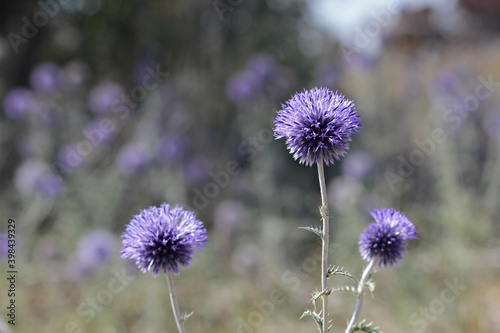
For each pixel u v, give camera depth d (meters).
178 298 1.20
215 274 1.35
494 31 3.44
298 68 2.25
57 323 1.07
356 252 1.30
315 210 1.72
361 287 0.63
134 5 2.28
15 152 1.91
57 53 2.35
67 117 1.58
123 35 2.32
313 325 1.13
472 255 1.26
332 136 0.63
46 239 1.54
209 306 1.17
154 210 0.65
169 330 1.10
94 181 1.41
